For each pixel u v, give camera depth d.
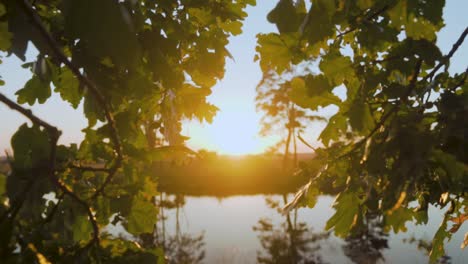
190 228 22.53
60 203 1.80
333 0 1.60
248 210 29.59
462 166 1.20
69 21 1.07
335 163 1.74
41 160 1.41
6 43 1.38
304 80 1.89
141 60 2.07
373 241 16.97
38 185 1.49
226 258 16.84
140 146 2.25
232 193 37.28
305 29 1.65
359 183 1.61
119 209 1.94
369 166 1.29
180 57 2.33
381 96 1.76
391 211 1.05
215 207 31.31
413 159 1.05
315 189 1.79
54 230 1.71
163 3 2.27
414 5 1.64
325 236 19.64
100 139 1.98
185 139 2.50
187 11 2.47
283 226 22.12
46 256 1.54
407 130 1.10
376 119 1.82
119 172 1.99
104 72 1.80
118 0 1.08
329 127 1.87
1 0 1.35
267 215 26.75
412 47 1.67
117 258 1.80
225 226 23.62
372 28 1.72
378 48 1.78
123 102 2.26
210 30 2.59
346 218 1.75
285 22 1.54
